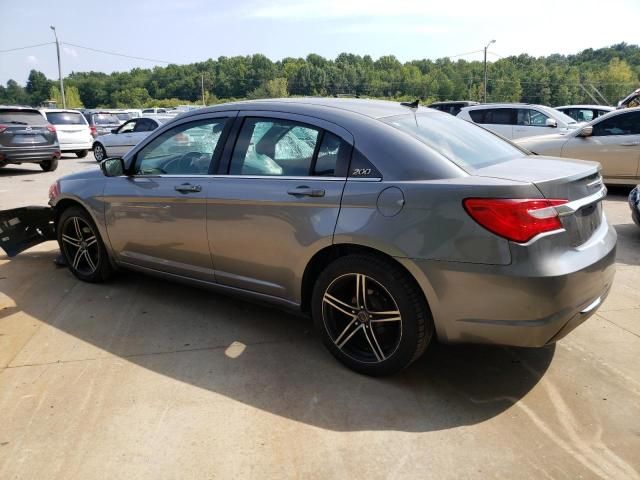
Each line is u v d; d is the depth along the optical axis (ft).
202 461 7.73
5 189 35.68
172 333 11.97
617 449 7.95
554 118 41.47
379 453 7.90
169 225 12.39
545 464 7.64
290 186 10.24
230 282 11.78
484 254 8.30
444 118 11.68
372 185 9.29
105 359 10.77
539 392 9.51
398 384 9.80
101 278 14.97
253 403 9.20
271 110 11.16
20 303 13.80
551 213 8.33
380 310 9.62
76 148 60.29
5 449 8.00
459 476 7.41
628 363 10.51
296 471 7.53
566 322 8.55
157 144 12.99
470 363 10.56
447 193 8.56
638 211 19.63
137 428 8.50
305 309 10.93
